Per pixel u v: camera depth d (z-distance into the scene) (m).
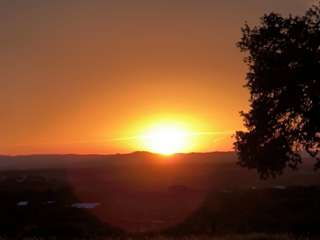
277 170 31.80
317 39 29.53
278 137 30.70
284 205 52.50
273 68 29.83
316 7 30.06
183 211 57.75
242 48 31.22
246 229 37.12
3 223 49.16
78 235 37.34
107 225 47.34
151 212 58.56
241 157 31.83
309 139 30.44
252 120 30.88
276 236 23.77
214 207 56.06
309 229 36.03
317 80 29.38
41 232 40.50
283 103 29.70
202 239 23.61
